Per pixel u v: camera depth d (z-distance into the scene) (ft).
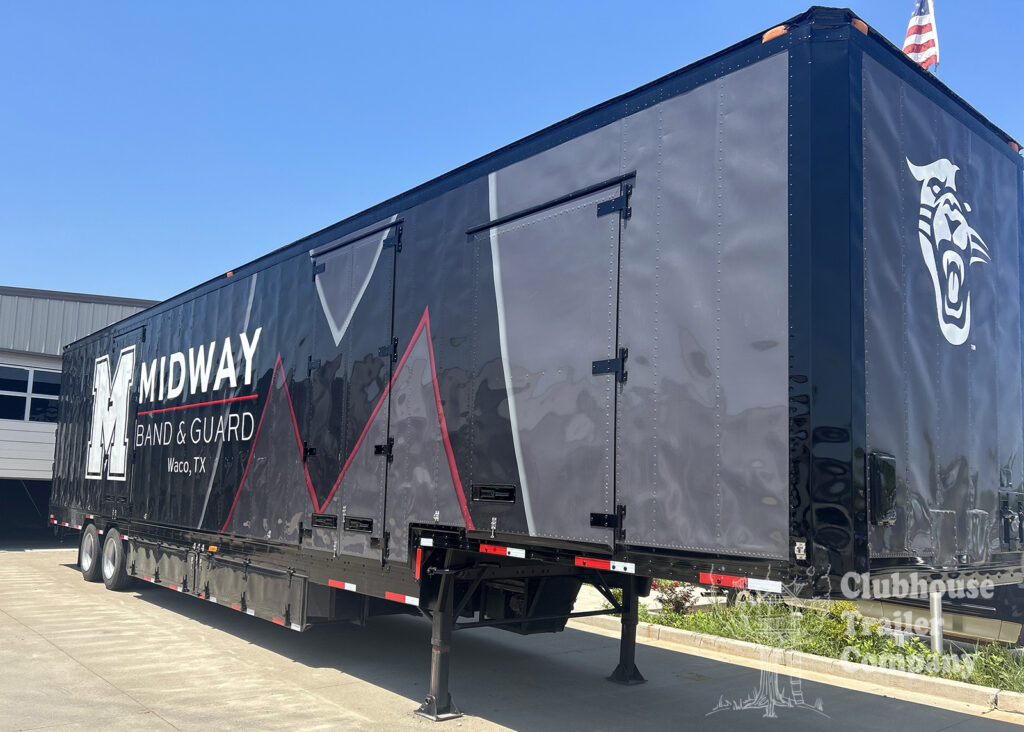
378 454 19.44
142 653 23.52
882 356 12.24
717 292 12.67
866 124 12.46
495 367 16.47
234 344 26.76
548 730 17.19
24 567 44.98
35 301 76.95
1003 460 15.42
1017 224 16.78
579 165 15.30
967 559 13.97
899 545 12.18
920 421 13.05
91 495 37.88
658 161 13.87
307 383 22.61
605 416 14.06
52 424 63.36
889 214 12.79
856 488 11.18
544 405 15.25
